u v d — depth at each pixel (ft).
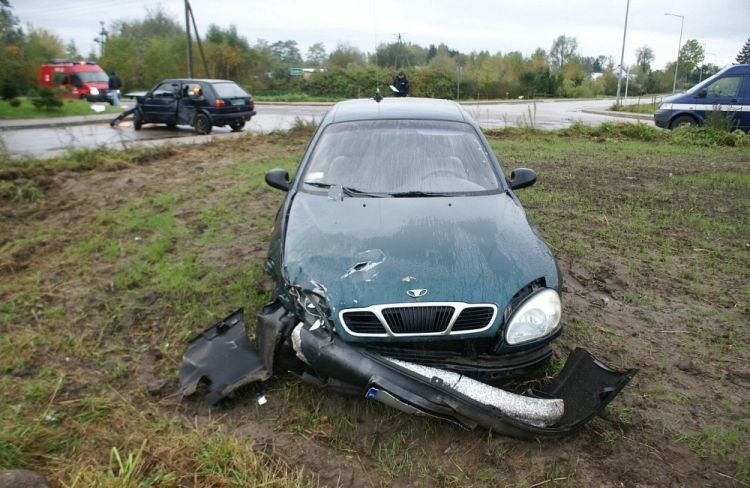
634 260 19.72
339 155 15.16
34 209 24.86
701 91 57.47
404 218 12.59
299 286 10.94
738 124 55.93
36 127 63.41
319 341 10.41
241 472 9.32
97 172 32.60
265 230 21.62
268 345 11.25
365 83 168.66
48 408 11.04
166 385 11.96
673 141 50.80
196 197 26.55
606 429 10.85
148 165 34.88
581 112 103.14
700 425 11.10
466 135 15.90
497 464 9.92
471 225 12.33
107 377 12.25
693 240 21.93
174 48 162.91
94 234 21.16
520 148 44.73
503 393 9.89
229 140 46.62
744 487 9.58
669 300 16.65
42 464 9.67
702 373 12.92
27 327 14.33
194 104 55.36
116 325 14.43
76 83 107.86
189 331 14.07
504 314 10.41
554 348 13.62
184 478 9.23
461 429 10.71
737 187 31.35
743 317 15.71
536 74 207.31
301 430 10.61
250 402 11.40
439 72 180.34
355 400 11.43
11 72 84.74
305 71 177.47
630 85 251.80
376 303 10.19
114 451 9.36
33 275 17.62
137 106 59.57
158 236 20.86
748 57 214.90
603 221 24.11
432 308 10.23
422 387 9.69
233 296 15.89
